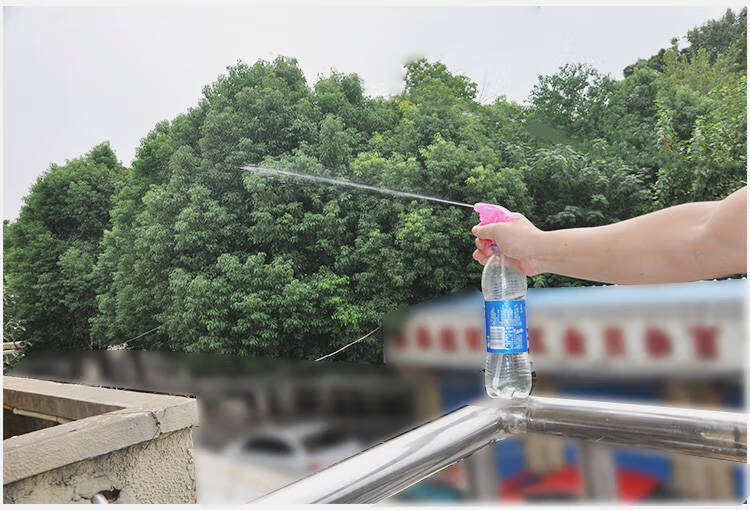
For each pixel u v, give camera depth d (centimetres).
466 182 1616
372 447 45
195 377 1762
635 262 72
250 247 1927
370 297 1717
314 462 986
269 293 1770
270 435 1184
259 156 1934
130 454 130
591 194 1488
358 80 2167
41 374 1959
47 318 2217
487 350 75
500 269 112
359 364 1612
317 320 1748
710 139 1202
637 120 1630
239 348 1758
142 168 2245
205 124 1994
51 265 2272
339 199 1816
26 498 112
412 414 1175
